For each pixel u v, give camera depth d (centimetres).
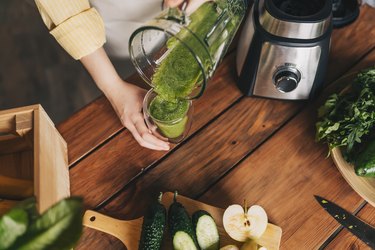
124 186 80
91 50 88
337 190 79
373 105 75
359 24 97
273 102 88
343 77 88
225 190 79
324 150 83
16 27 188
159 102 76
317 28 74
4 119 73
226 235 75
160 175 81
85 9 87
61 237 38
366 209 77
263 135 85
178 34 58
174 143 84
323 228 75
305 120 86
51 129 76
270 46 76
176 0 74
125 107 85
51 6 83
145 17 105
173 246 68
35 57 181
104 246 75
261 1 79
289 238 75
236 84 90
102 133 85
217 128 85
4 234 38
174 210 72
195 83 65
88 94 172
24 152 81
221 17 63
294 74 80
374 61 92
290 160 82
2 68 179
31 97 172
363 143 78
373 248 73
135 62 72
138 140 83
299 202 78
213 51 62
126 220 76
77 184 80
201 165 82
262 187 79
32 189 71
